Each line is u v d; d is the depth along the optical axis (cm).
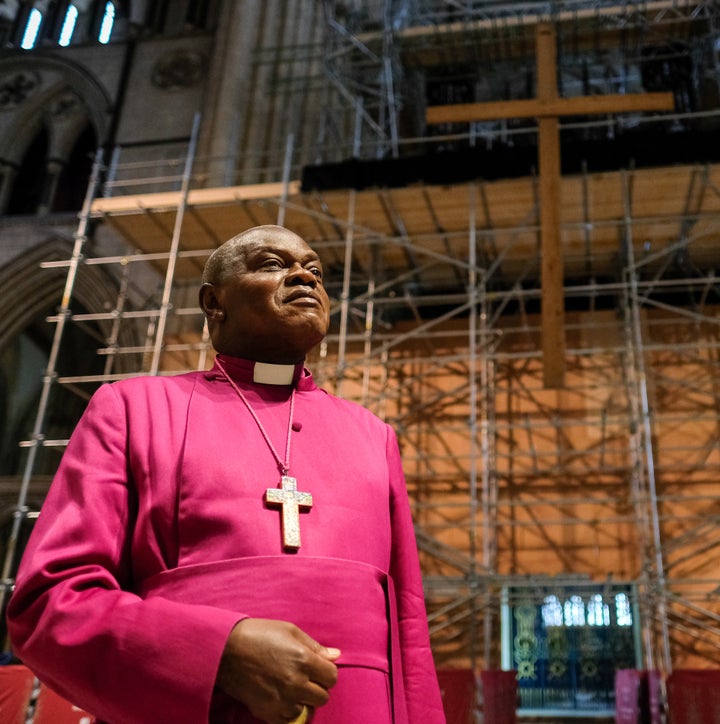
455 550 1297
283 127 1898
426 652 207
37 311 1980
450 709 977
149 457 184
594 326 1470
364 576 176
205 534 173
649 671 1089
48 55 2283
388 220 1383
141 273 1841
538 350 1503
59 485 182
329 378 1233
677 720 940
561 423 1376
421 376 1496
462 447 1440
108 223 1470
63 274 1939
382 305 1591
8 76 2297
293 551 172
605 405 1424
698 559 1301
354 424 221
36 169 2222
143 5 2288
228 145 1886
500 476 1406
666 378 1431
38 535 172
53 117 2216
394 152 1530
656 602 1131
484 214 1348
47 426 2228
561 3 1745
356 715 159
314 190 1291
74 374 2275
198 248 1541
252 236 233
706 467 1352
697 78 1716
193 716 138
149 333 1602
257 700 141
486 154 1240
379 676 170
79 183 2142
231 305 224
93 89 2183
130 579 177
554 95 1065
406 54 1862
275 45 2030
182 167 1953
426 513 1403
